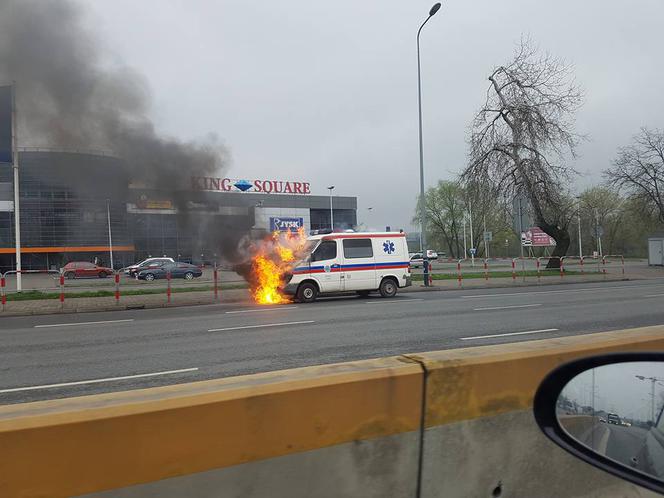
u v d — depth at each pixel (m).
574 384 2.27
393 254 17.56
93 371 6.71
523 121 27.42
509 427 2.79
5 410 1.99
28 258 46.53
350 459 2.36
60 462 1.86
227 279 31.02
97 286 23.97
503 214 29.58
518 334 8.97
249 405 2.17
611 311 12.04
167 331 10.17
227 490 2.11
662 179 37.88
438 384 2.61
